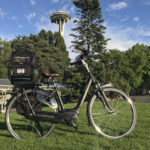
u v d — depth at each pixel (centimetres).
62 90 1525
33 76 263
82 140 264
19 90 286
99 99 296
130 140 261
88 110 282
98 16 2298
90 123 280
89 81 292
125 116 311
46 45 2903
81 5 2302
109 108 288
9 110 286
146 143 246
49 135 288
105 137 277
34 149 230
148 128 331
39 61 2381
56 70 2514
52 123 286
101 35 2250
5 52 3253
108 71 1677
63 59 2917
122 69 3666
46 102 282
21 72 263
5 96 783
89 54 302
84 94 286
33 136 289
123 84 1738
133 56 3841
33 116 279
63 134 299
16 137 284
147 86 4669
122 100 299
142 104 891
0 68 2755
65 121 270
